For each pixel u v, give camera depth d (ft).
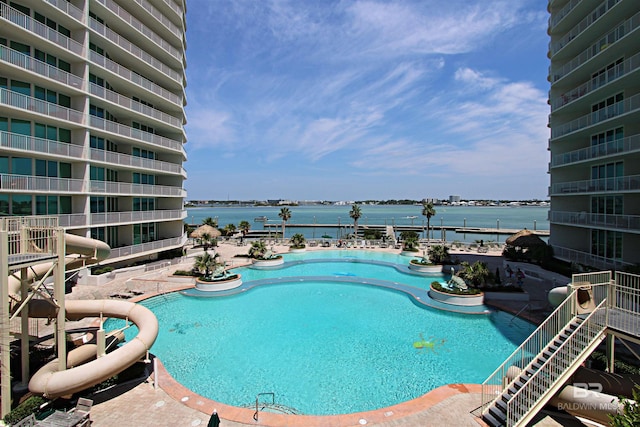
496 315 61.93
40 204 77.56
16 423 26.37
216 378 40.86
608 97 80.64
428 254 107.45
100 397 33.78
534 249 97.76
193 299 72.33
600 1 81.97
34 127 76.23
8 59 68.28
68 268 43.88
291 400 36.45
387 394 37.68
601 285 34.65
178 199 126.62
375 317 61.87
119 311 41.68
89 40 88.58
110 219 89.61
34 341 42.73
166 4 113.09
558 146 97.91
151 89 109.09
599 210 85.87
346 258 122.62
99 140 93.40
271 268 104.78
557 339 33.55
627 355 40.86
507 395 31.40
